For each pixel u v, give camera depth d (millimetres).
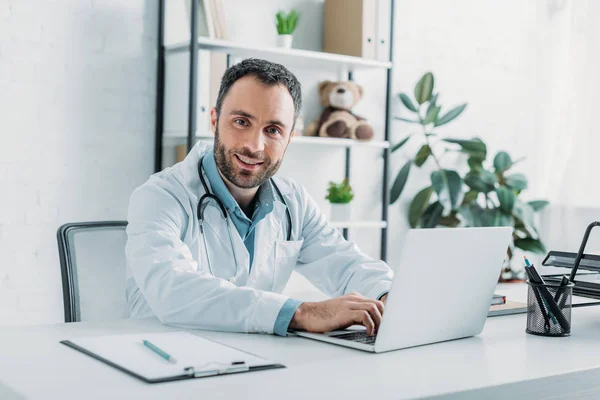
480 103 3939
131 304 1548
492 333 1259
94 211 2727
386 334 1062
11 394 844
